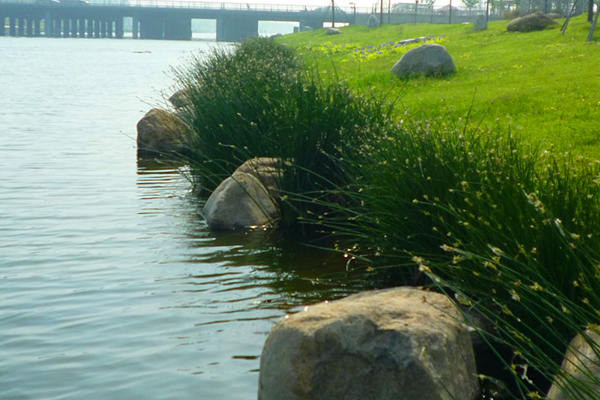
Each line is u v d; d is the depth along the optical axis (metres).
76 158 12.12
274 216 7.80
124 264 6.18
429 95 14.80
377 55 26.64
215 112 9.28
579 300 3.73
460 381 3.44
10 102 20.92
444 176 5.07
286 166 7.66
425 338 3.34
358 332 3.36
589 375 3.02
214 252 6.59
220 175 9.24
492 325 4.20
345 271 5.91
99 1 154.38
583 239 3.86
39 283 5.63
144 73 37.19
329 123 7.59
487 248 4.15
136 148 13.29
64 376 3.93
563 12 38.12
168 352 4.24
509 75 16.56
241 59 14.41
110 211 8.32
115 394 3.70
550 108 11.77
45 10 144.38
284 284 5.58
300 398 3.31
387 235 5.37
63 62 47.44
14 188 9.55
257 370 3.98
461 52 24.16
